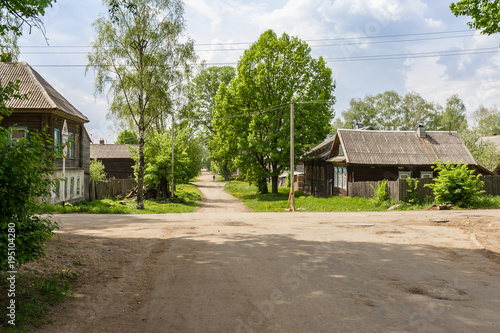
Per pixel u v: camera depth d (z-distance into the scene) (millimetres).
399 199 24141
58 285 6141
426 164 31844
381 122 70625
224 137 42031
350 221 16078
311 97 37531
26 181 5086
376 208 24094
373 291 6387
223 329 4867
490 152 46812
